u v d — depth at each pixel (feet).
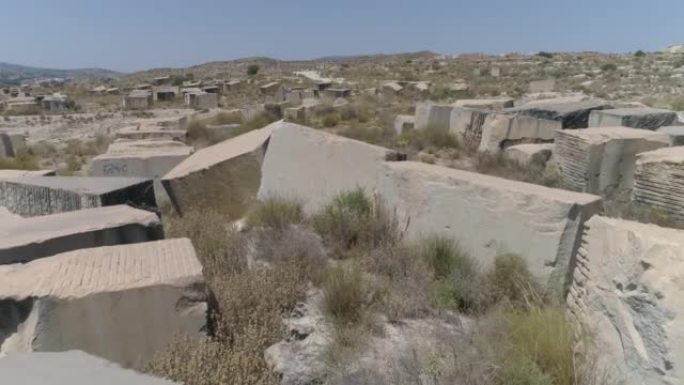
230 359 12.17
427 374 12.05
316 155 26.25
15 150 62.03
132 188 23.47
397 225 22.40
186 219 23.53
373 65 280.10
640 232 12.61
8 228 17.22
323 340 14.39
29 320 12.09
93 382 7.09
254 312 14.84
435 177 20.74
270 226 23.44
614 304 12.93
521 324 13.91
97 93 181.78
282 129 27.94
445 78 182.70
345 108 79.77
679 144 33.14
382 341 14.47
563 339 12.93
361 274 17.65
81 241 16.46
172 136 52.80
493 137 44.73
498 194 18.33
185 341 12.40
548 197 16.79
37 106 134.10
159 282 12.62
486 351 12.64
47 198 23.29
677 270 10.97
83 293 12.09
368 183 24.07
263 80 207.51
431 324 15.43
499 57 280.10
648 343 11.37
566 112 45.21
